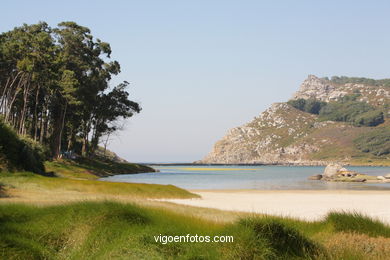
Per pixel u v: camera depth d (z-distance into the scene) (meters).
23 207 10.47
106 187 32.44
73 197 23.84
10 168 39.19
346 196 36.97
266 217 9.63
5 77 70.19
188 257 8.09
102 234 9.02
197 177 84.81
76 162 77.12
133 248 8.33
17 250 8.05
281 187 55.25
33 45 61.03
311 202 30.42
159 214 10.59
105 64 82.56
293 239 9.20
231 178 83.81
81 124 89.44
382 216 21.30
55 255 8.50
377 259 9.34
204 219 11.60
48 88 70.44
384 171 164.88
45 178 33.69
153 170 115.44
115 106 91.62
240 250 8.34
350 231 11.88
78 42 74.12
